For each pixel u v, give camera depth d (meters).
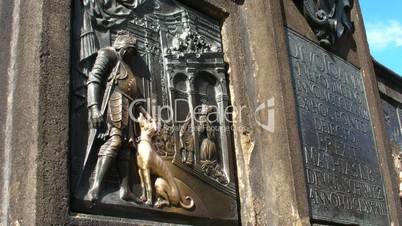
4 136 2.69
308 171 3.70
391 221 4.43
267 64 3.83
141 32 3.28
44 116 2.52
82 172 2.62
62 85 2.66
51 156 2.47
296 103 3.90
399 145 6.55
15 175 2.50
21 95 2.64
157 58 3.31
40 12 2.73
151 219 2.84
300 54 4.21
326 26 4.57
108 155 2.72
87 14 2.98
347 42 4.98
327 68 4.49
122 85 2.95
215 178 3.33
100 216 2.60
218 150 3.46
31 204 2.34
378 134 4.75
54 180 2.44
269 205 3.50
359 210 4.07
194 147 3.29
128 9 3.25
